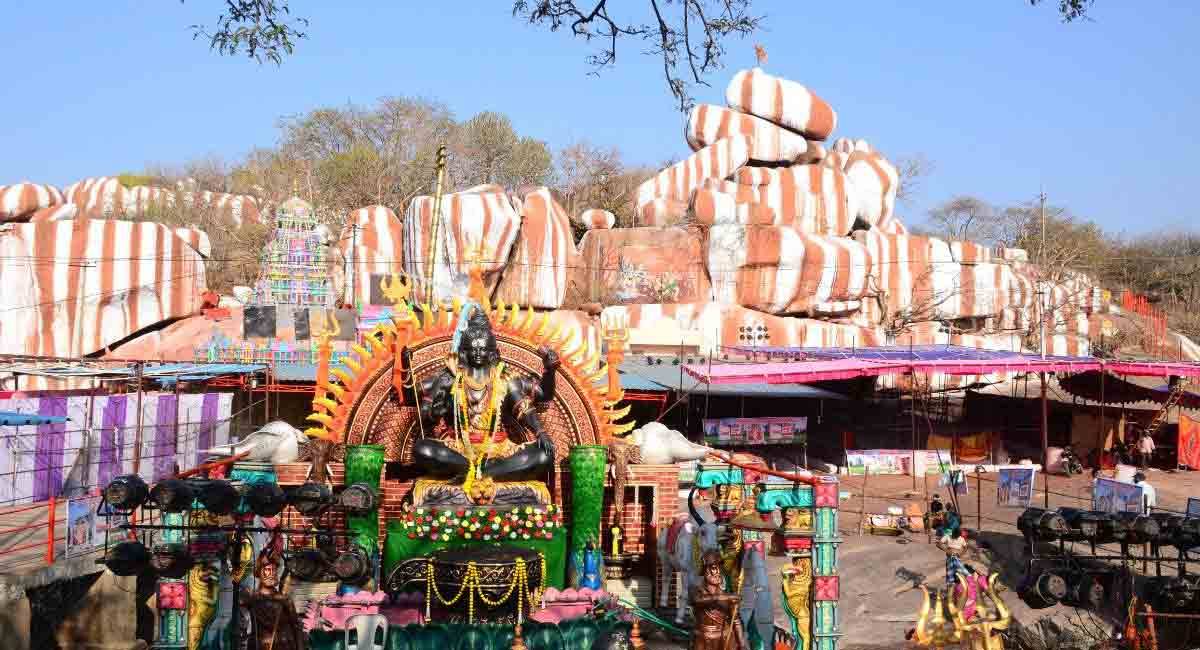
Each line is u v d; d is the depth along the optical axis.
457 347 14.60
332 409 14.72
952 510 23.55
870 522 24.80
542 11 11.99
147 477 23.92
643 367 36.81
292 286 38.84
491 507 13.98
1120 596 16.84
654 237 44.47
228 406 27.03
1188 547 13.34
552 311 42.38
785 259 43.47
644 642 14.39
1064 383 37.25
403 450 14.98
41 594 14.29
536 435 14.84
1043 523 13.52
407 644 12.83
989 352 34.69
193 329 38.38
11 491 20.45
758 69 53.59
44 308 37.81
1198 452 33.97
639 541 16.06
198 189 58.81
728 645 11.61
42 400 21.55
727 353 40.03
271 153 67.19
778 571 19.41
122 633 14.99
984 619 15.30
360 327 34.84
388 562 13.87
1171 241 76.06
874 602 18.73
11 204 45.47
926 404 40.97
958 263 48.47
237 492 11.03
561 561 14.32
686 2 12.05
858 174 54.22
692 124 53.19
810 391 36.38
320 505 11.24
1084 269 68.62
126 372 24.70
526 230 43.66
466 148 67.38
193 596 12.07
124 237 38.78
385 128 67.88
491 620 12.90
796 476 13.57
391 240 43.62
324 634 12.78
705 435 30.09
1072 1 12.11
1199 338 60.62
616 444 15.12
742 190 47.94
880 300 46.41
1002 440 35.75
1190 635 15.27
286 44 11.45
